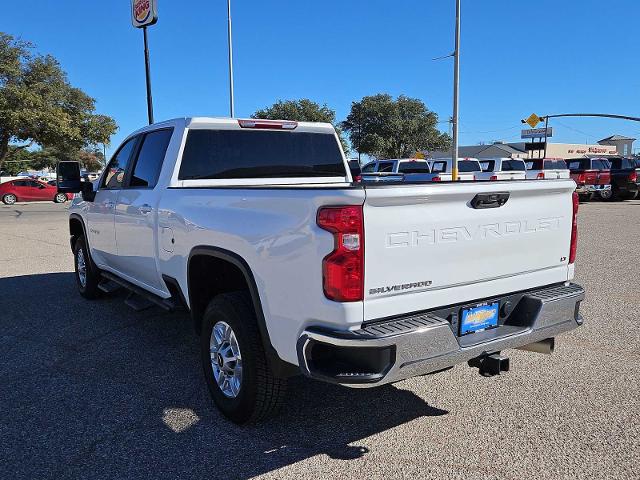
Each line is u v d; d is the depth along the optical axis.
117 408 3.86
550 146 76.62
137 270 5.07
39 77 37.81
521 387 4.11
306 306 2.86
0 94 35.16
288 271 2.94
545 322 3.39
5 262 9.93
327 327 2.78
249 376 3.35
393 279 2.83
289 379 4.30
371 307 2.77
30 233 14.77
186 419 3.68
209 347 3.75
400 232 2.83
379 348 2.68
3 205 29.72
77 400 3.99
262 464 3.13
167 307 4.45
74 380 4.36
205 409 3.83
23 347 5.16
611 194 25.58
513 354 4.80
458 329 3.17
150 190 4.64
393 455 3.20
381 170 22.25
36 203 31.20
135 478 3.01
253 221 3.21
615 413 3.68
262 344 3.32
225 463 3.14
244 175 4.75
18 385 4.27
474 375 4.35
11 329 5.73
